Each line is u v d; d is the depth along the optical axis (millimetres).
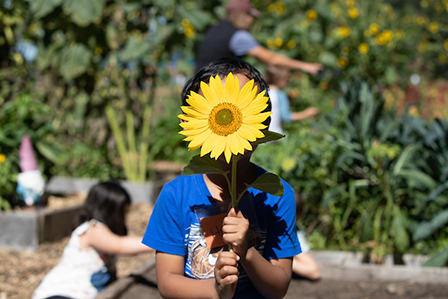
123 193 2625
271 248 1287
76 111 6734
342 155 3385
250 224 1171
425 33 7793
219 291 1107
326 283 3002
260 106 968
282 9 7613
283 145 3861
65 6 5297
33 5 5207
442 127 3416
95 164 6031
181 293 1229
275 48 7379
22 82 5711
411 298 2746
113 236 2551
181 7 5934
